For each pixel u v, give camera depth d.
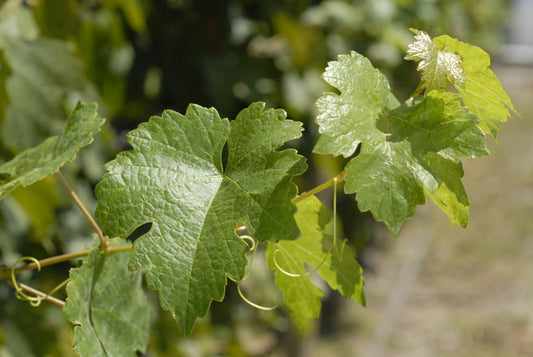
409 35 1.89
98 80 1.44
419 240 3.99
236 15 1.72
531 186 4.83
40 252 1.26
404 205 0.62
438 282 3.48
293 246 0.73
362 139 0.62
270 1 1.65
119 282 0.71
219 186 0.63
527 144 5.91
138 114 1.76
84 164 1.26
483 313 3.12
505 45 9.46
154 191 0.63
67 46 1.01
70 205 1.11
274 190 0.62
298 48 1.65
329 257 0.73
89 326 0.67
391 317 3.09
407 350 2.83
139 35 1.67
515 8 9.39
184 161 0.64
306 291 0.76
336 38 1.76
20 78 0.97
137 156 0.63
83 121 0.70
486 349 2.81
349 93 0.63
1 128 0.97
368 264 3.59
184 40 1.72
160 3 1.67
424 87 0.66
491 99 0.66
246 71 1.68
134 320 0.72
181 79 1.74
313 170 1.90
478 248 3.85
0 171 0.71
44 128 0.99
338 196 2.81
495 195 4.68
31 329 1.18
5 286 1.19
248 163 0.63
